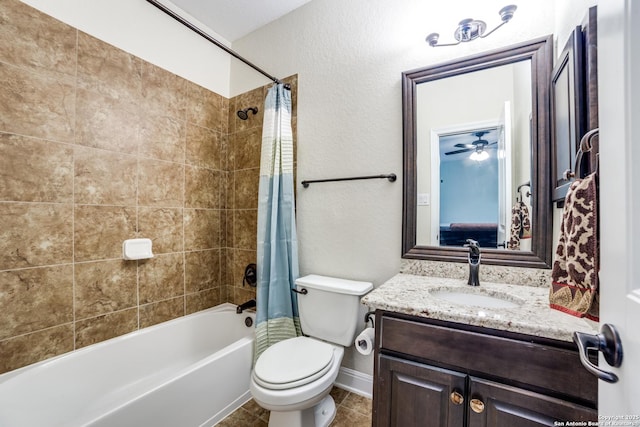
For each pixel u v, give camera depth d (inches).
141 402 44.0
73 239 55.8
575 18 37.5
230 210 88.2
